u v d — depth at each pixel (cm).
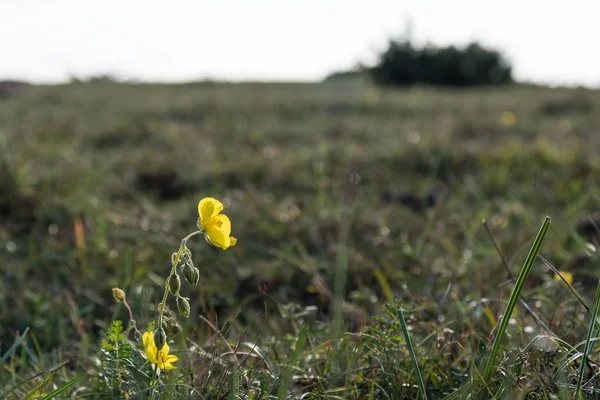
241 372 193
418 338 238
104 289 350
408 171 693
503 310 257
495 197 579
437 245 427
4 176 510
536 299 294
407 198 577
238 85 2175
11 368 250
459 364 213
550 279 348
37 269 388
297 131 959
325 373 214
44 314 326
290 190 610
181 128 970
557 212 512
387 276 365
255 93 1653
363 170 667
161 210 523
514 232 445
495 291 309
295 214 487
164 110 1237
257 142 888
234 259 398
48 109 1310
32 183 527
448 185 643
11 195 497
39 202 494
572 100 1342
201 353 210
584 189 581
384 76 2628
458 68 2578
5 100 1630
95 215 483
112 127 973
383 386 204
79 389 216
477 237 449
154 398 177
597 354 211
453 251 407
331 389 203
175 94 1670
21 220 477
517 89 2038
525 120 1073
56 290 355
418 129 952
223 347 230
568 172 637
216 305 347
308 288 360
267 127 1001
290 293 363
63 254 410
